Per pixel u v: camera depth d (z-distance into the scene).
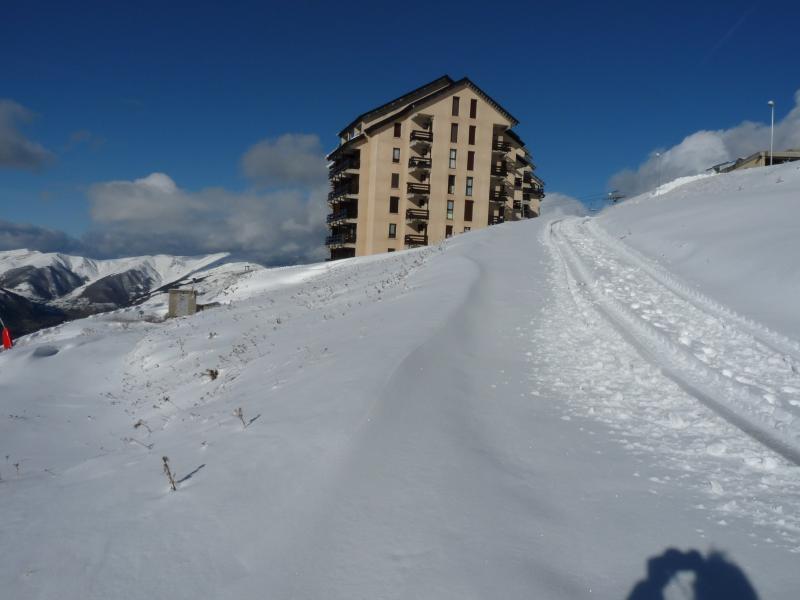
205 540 4.38
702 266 15.02
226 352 15.31
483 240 23.56
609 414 6.81
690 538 4.15
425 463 5.22
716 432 6.19
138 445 8.08
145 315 30.28
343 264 36.22
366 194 55.75
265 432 6.26
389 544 4.07
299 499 4.79
